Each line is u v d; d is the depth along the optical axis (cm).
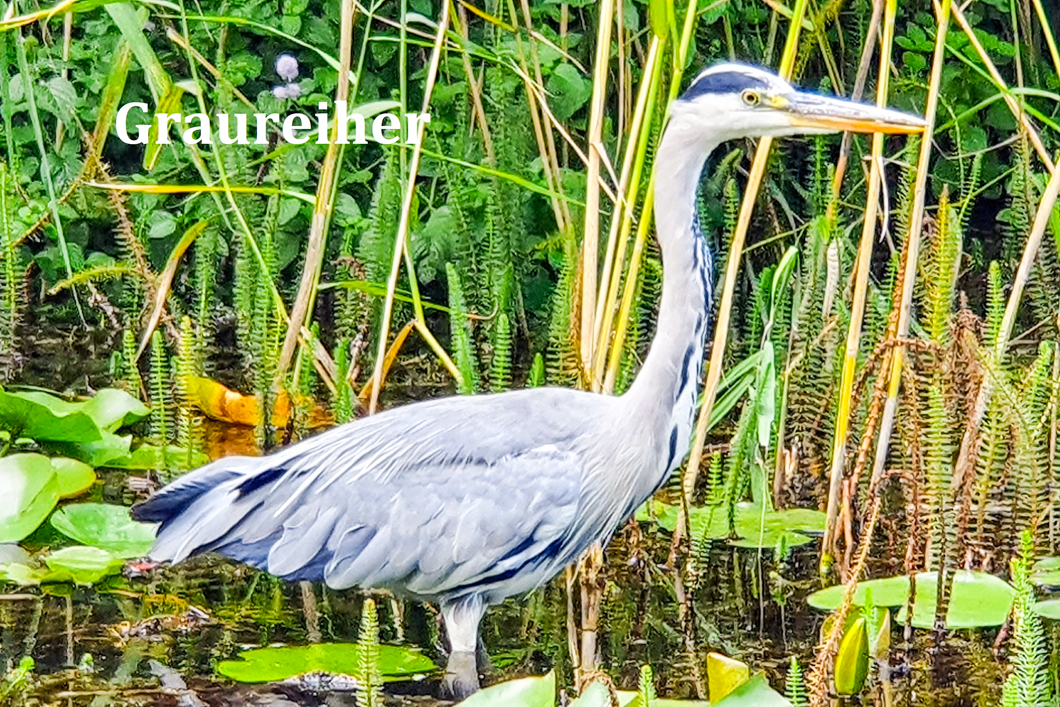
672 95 950
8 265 1505
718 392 1245
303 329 1245
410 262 1188
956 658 912
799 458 1239
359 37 1658
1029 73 1775
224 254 1553
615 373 1036
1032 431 1020
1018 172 1393
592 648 939
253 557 902
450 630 916
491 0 1587
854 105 884
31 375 1452
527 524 891
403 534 886
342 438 920
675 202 896
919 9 1780
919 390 1130
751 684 732
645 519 1165
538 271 1566
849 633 843
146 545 1070
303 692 848
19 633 927
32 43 1634
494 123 1502
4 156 1648
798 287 1270
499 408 920
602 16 1020
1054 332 1384
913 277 1004
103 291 1639
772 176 1681
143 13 1284
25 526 1057
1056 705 835
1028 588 709
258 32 1636
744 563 1075
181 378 1222
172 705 830
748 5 1709
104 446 1227
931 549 1001
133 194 1592
